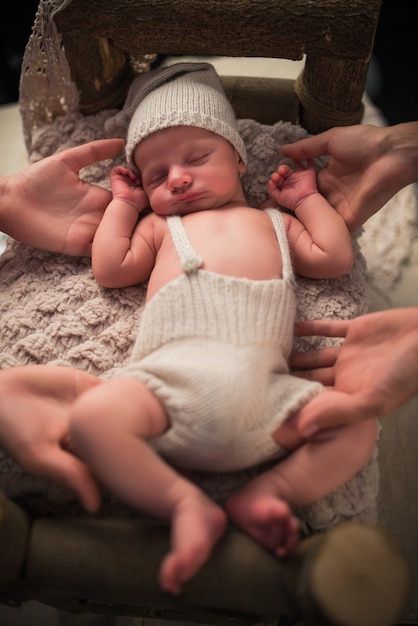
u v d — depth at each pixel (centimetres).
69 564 91
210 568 89
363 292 133
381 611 77
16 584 93
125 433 92
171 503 90
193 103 129
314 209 128
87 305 128
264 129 144
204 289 110
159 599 92
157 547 91
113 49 144
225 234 119
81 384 110
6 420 101
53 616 137
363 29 125
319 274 127
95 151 136
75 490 96
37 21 134
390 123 212
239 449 101
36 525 95
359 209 130
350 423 99
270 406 103
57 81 144
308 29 126
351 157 130
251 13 125
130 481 91
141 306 129
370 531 82
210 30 129
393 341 108
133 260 126
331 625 77
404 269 176
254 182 141
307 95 143
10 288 134
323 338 124
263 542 92
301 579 81
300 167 139
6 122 212
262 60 209
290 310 114
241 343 105
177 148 126
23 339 125
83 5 129
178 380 100
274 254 119
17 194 133
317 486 99
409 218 183
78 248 135
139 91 138
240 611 99
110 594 93
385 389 97
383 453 153
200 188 125
